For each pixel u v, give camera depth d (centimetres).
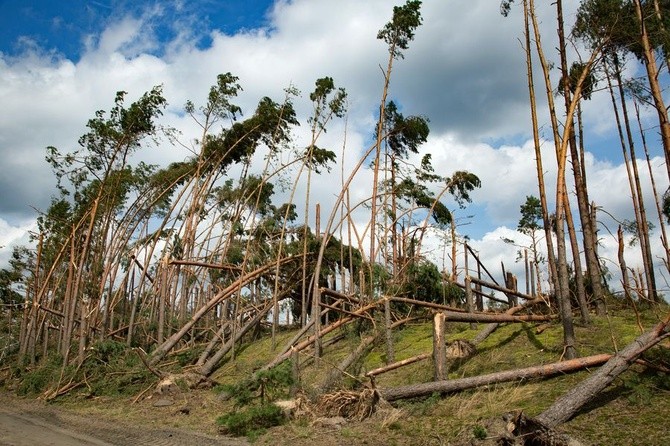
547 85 1333
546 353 1279
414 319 1950
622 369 893
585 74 1333
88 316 2392
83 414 1480
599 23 1350
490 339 1534
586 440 760
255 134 2575
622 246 1602
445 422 952
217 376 1938
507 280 2292
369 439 930
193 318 2191
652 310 1477
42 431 1185
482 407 994
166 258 2308
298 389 1278
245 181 2806
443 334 1203
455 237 2475
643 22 1299
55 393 1814
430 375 1291
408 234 2541
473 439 797
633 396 891
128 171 2444
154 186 2833
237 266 2481
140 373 1784
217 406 1412
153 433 1137
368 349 1734
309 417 1112
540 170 1325
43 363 2291
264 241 2641
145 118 2100
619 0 1324
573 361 1055
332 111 2238
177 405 1496
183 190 2645
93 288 2673
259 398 1301
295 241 2489
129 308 3262
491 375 1080
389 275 2150
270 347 2192
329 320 2575
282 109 2484
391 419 999
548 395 990
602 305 1499
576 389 876
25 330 2978
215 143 2609
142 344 2494
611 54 1470
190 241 2717
